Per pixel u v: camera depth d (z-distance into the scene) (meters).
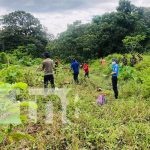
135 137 6.73
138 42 48.84
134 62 27.23
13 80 12.50
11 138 2.31
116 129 7.07
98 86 16.42
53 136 6.42
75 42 50.97
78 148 6.07
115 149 6.09
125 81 17.53
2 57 27.73
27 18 72.75
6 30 67.19
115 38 52.12
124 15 53.84
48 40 75.81
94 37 52.12
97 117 8.44
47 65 12.09
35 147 5.80
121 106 9.78
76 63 17.66
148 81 12.30
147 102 10.66
